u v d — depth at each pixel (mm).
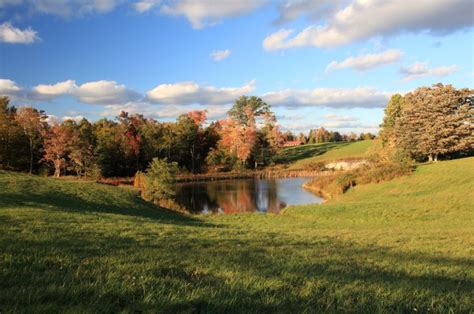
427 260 9750
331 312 4809
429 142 53875
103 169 69688
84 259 7090
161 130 86250
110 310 4535
